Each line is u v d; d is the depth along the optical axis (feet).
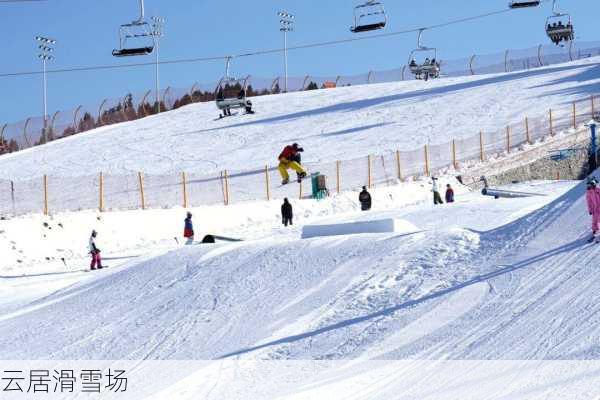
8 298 91.86
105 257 119.55
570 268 55.98
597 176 75.87
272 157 217.97
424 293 57.98
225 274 75.00
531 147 192.85
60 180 213.05
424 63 299.99
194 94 356.79
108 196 185.98
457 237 71.41
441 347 46.52
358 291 61.77
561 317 47.29
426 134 225.35
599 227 61.41
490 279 57.93
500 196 150.00
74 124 310.86
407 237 74.43
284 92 368.48
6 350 63.87
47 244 125.29
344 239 78.54
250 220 145.48
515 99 257.55
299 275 69.72
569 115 225.35
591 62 312.71
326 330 54.19
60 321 71.92
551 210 71.15
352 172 189.57
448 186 142.82
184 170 211.61
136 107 333.83
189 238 119.24
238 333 57.11
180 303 69.10
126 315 69.21
